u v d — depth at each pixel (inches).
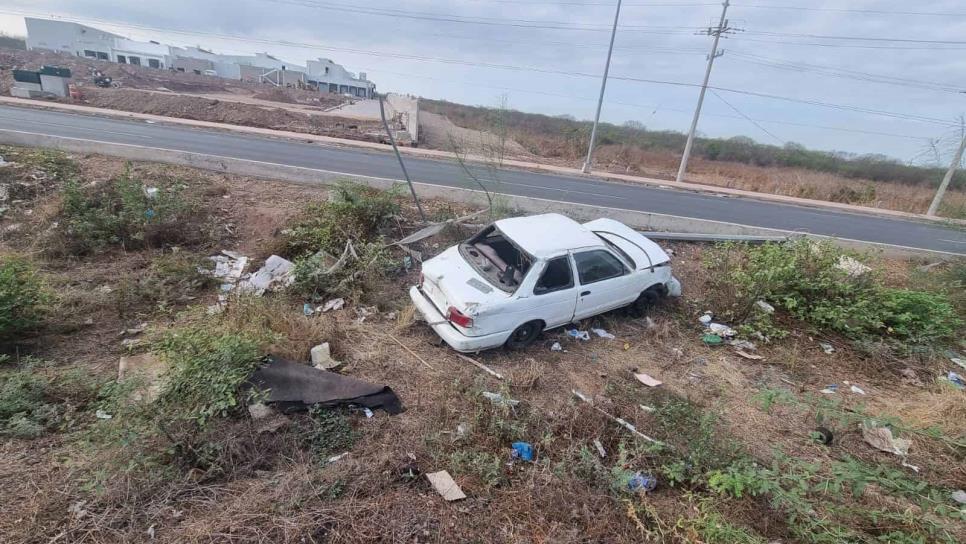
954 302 382.6
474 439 192.2
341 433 185.0
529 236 276.8
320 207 402.3
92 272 316.2
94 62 2044.8
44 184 427.5
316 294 311.0
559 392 236.1
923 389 275.3
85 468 158.4
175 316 273.7
